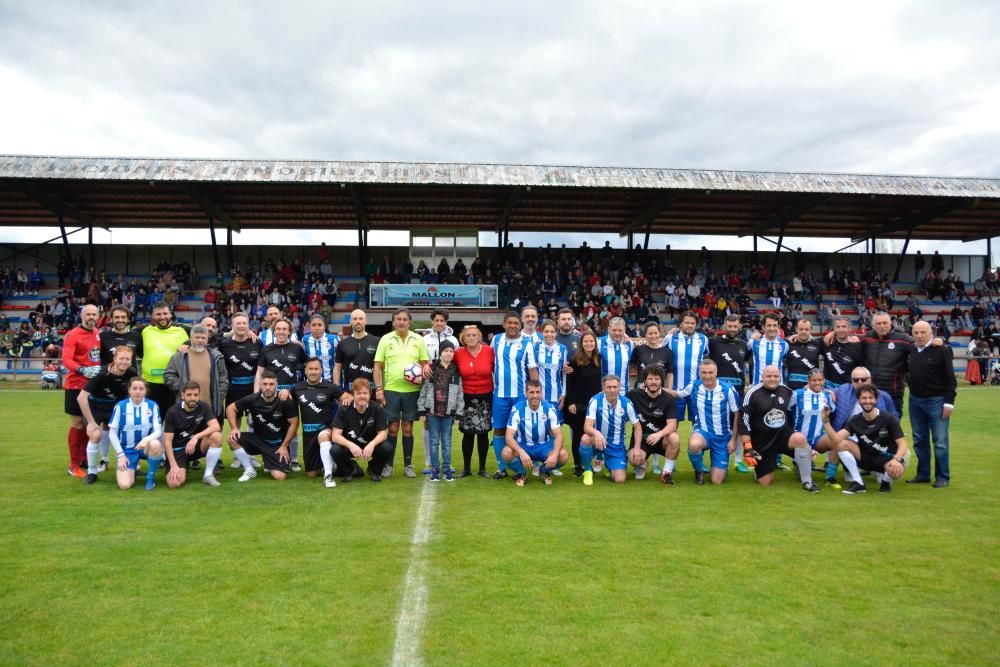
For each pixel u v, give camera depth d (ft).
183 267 88.74
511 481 24.03
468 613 12.00
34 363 71.97
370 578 13.67
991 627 11.60
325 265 88.43
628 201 80.02
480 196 77.61
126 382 24.12
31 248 91.04
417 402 24.66
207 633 11.15
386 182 68.13
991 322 88.74
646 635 11.19
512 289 81.46
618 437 24.25
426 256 91.50
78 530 17.06
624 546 15.96
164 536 16.53
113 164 67.62
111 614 11.89
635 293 87.10
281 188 73.51
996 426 38.99
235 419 24.21
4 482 23.26
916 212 86.43
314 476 24.57
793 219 86.38
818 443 23.91
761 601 12.66
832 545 16.15
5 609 12.09
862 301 92.22
